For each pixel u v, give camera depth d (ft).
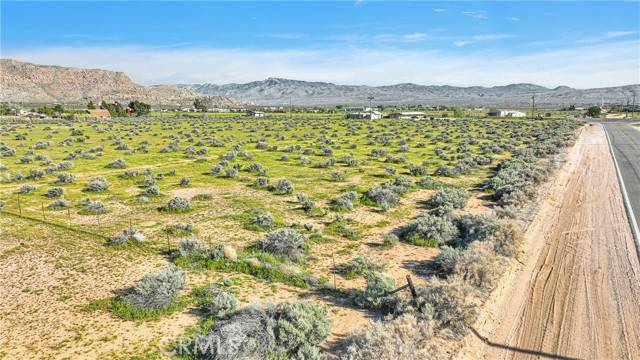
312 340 47.73
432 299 53.83
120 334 50.62
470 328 50.85
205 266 70.28
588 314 55.42
